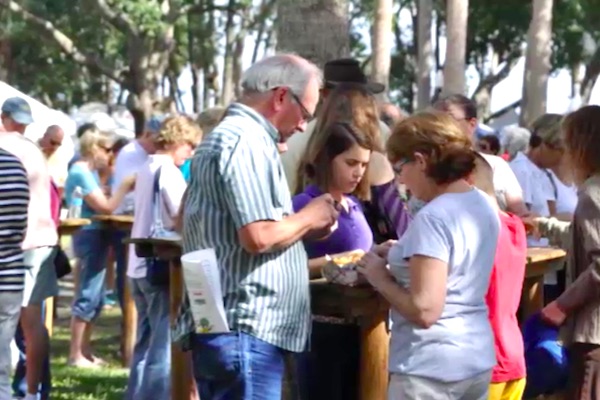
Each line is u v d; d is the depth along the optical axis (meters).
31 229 11.46
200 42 67.31
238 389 7.23
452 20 43.91
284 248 7.28
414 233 6.87
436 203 6.95
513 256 7.57
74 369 15.10
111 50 55.91
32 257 11.77
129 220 14.98
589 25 58.41
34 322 11.95
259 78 7.35
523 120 44.84
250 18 57.53
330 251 8.30
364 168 8.28
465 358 6.91
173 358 10.48
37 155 11.52
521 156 12.92
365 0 62.09
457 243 6.87
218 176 7.15
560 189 12.75
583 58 60.22
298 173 8.86
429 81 51.16
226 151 7.15
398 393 7.01
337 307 8.00
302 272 7.45
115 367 15.41
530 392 9.06
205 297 7.17
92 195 14.91
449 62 43.97
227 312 7.22
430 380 6.89
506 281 7.51
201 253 7.16
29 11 50.38
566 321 8.57
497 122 65.81
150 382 11.62
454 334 6.91
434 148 7.02
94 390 13.85
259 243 7.09
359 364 8.18
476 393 7.04
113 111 58.94
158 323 11.58
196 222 7.36
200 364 7.37
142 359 12.00
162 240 10.13
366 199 8.69
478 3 61.69
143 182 12.12
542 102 44.59
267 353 7.24
